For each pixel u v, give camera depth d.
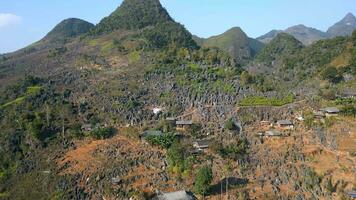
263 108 154.88
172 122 147.12
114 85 185.12
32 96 172.25
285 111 151.62
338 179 106.81
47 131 144.88
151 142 132.25
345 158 115.62
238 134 138.50
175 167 116.31
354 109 136.75
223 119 150.12
